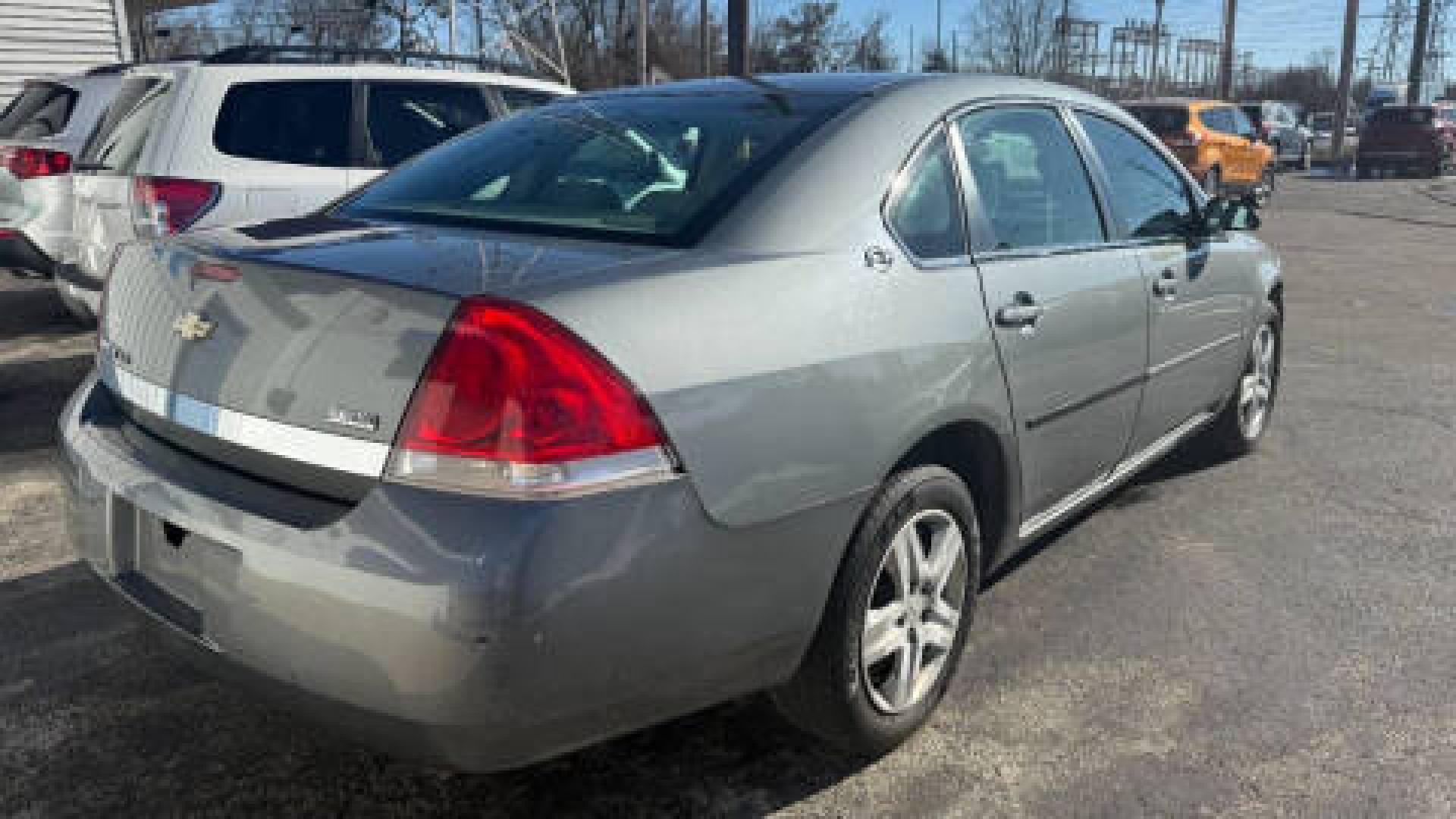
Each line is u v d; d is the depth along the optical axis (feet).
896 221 9.02
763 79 10.94
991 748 9.36
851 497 8.00
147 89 21.04
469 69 26.00
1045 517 11.28
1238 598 12.27
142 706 9.86
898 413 8.34
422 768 8.99
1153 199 13.24
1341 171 110.32
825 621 8.22
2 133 26.53
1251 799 8.70
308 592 6.51
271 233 8.61
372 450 6.61
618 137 9.82
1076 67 183.42
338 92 21.62
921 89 10.13
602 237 8.28
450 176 10.16
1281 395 21.38
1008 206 10.41
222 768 8.96
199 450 7.60
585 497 6.46
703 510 6.98
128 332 8.50
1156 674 10.60
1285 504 15.26
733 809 8.56
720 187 8.63
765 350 7.48
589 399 6.55
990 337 9.40
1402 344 26.22
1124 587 12.53
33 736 9.36
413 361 6.57
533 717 6.52
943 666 9.52
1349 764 9.18
